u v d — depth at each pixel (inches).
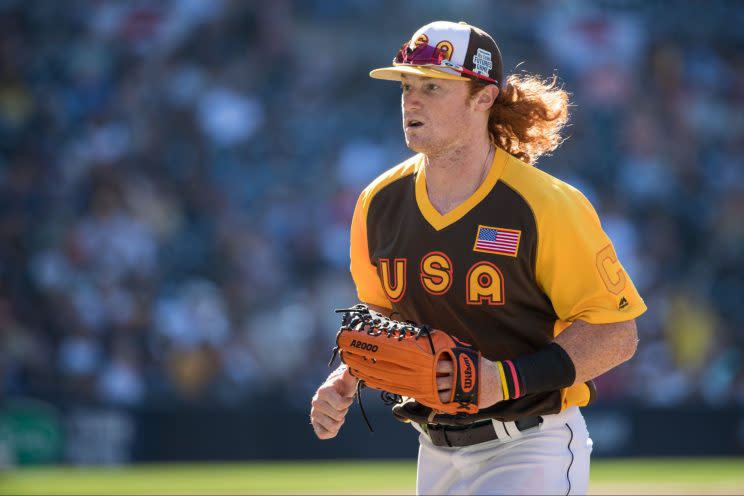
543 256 418.6
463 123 427.2
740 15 2449.6
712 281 2066.9
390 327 415.5
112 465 1363.2
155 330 1610.5
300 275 1852.9
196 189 1868.8
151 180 1840.6
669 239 2084.2
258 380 1636.3
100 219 1712.6
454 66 421.1
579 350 413.1
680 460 1535.4
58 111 1878.7
